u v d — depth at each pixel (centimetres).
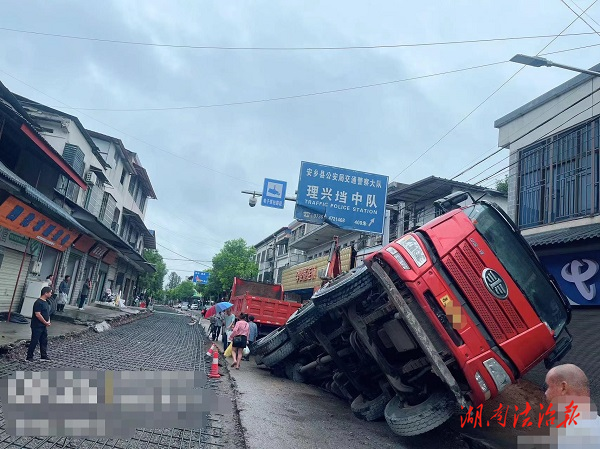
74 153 1873
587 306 871
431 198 1867
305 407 805
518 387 851
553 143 1097
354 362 850
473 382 554
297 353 1080
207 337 2159
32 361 865
